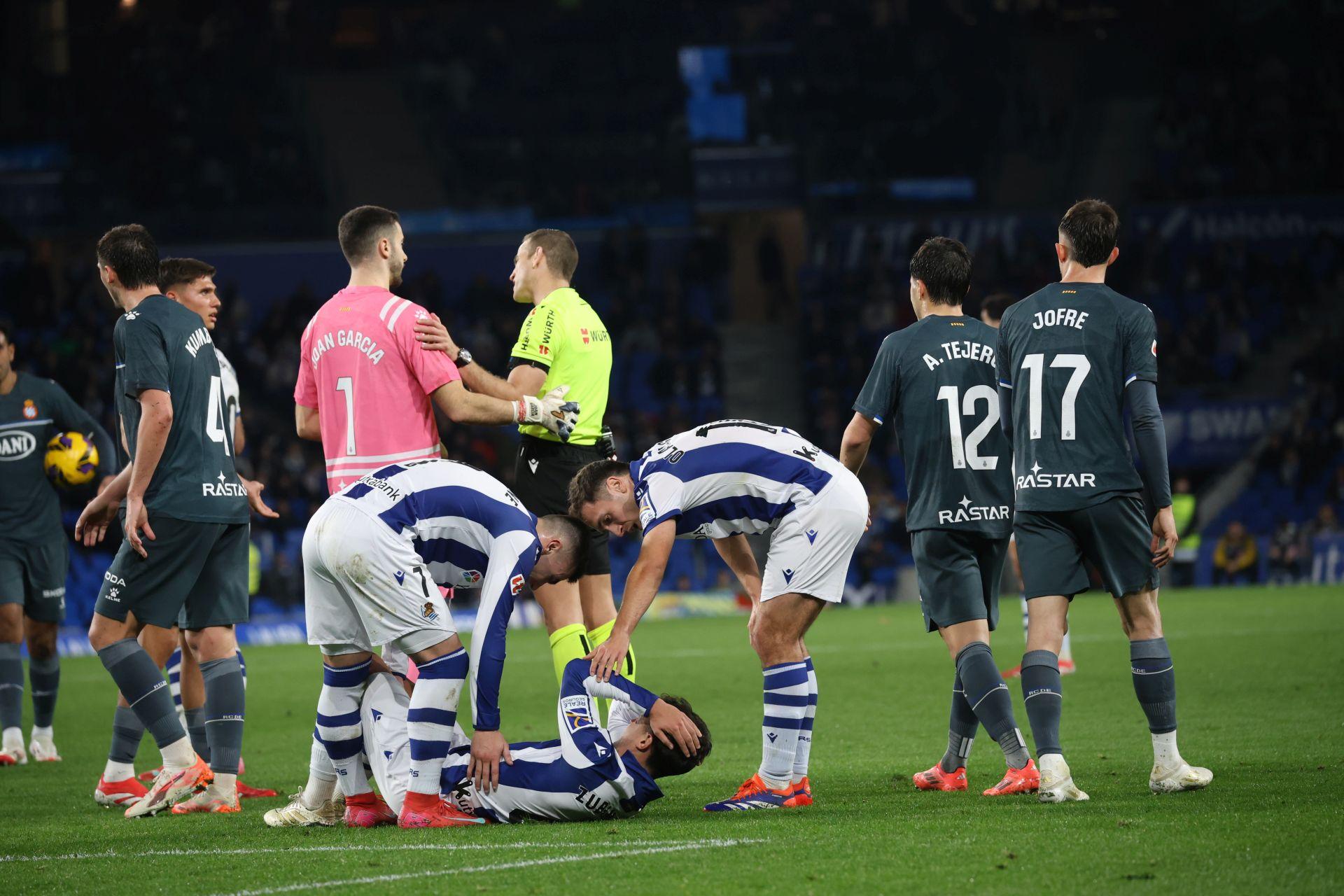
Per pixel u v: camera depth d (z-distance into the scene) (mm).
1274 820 17344
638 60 123688
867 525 20703
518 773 19469
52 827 20484
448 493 19438
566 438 22734
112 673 22000
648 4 127562
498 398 21938
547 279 25234
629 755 19828
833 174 116188
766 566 20609
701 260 109062
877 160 116125
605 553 24641
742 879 14984
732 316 113688
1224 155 112125
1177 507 88688
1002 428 21266
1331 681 36656
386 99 120125
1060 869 14906
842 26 123812
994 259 106562
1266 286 105375
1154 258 106062
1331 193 108625
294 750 30906
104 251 22734
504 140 120688
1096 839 16375
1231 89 115500
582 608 24641
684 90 122188
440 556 19781
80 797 24484
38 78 115438
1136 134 114812
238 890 15242
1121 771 22500
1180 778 19922
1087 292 20484
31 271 99938
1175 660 42875
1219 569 87438
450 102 122438
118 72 115250
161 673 22297
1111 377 20094
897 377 21672
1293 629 53219
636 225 107625
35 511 30562
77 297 101500
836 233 108688
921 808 19516
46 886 15781
